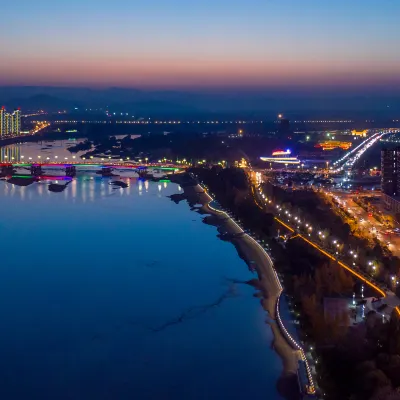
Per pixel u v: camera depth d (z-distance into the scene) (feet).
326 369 642.63
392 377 581.53
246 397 655.76
